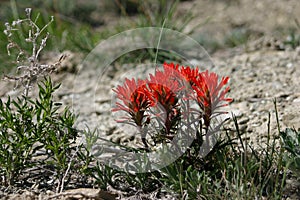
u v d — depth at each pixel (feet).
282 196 9.99
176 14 24.39
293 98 14.52
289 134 10.69
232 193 9.48
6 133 10.52
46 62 18.30
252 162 9.98
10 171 10.46
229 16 23.94
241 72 16.97
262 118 13.39
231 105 14.51
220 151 10.62
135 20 22.98
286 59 17.80
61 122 11.30
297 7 23.82
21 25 18.90
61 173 10.79
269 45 19.77
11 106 15.11
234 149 10.79
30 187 10.56
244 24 22.84
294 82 15.78
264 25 22.34
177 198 10.02
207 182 9.75
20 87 16.43
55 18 21.11
